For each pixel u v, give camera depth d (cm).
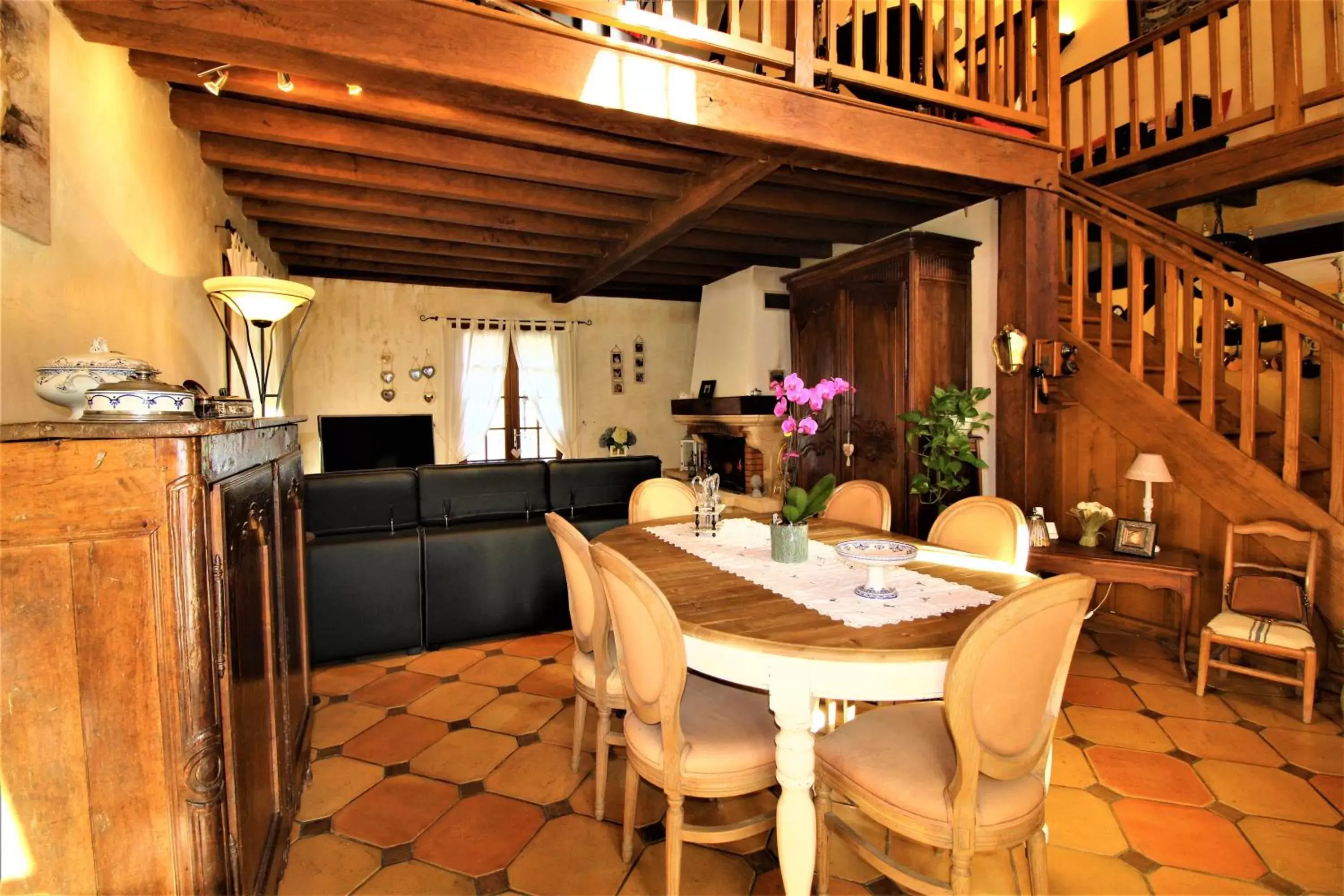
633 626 156
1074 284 375
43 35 160
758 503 539
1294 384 290
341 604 326
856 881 177
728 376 612
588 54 244
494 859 185
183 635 107
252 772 141
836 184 390
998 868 178
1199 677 282
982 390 385
